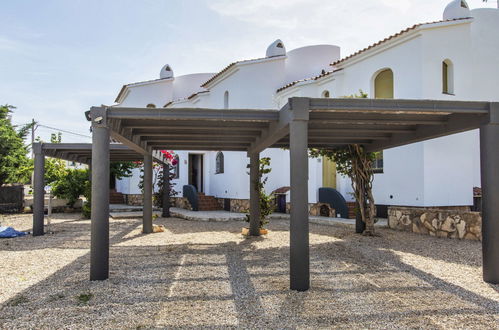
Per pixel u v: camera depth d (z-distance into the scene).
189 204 19.58
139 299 5.22
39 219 11.45
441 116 7.05
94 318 4.51
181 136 9.09
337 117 6.60
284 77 18.47
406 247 9.03
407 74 12.73
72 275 6.54
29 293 5.48
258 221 11.18
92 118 6.06
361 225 11.24
